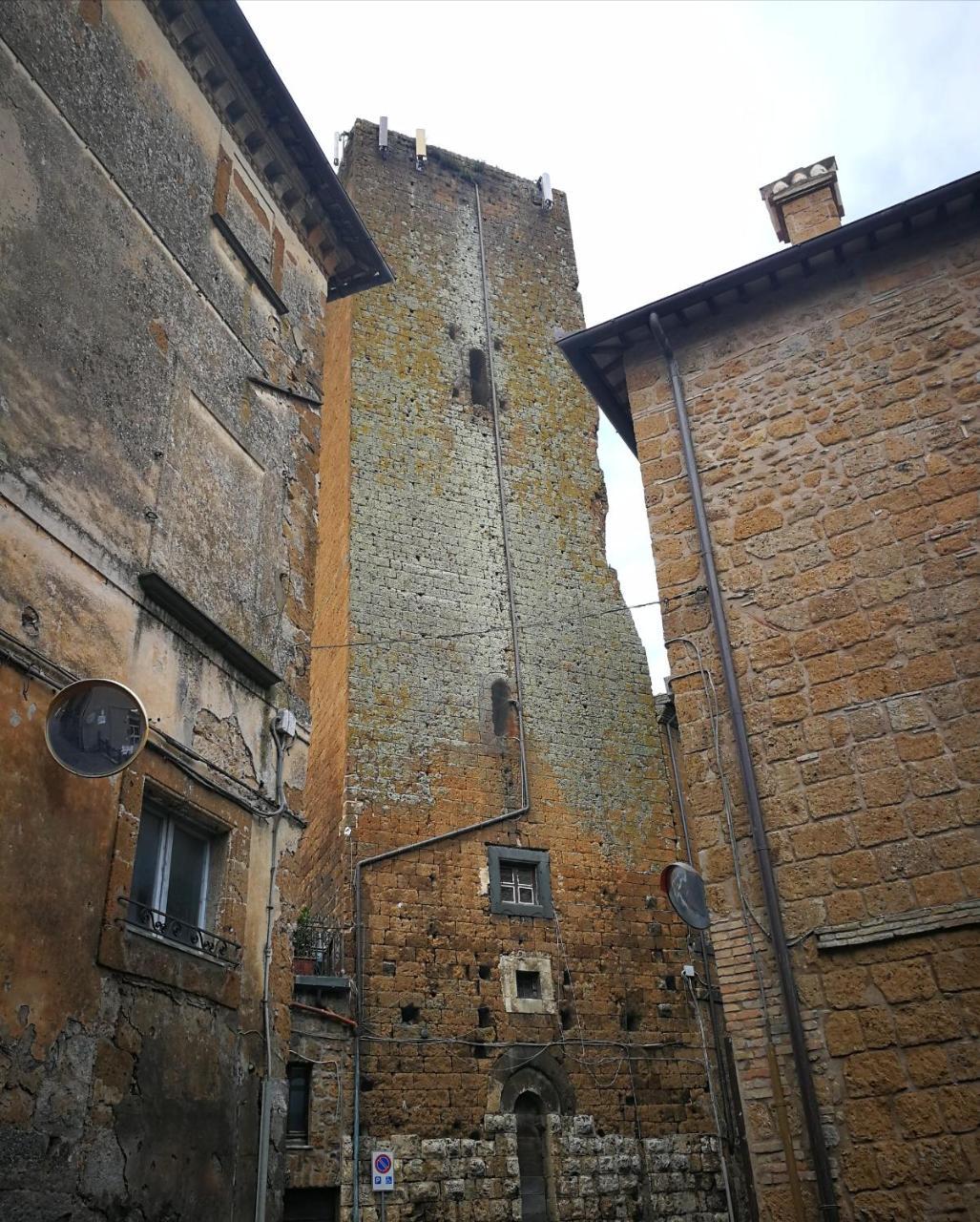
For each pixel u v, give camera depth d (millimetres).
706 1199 17141
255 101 11875
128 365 8977
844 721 8977
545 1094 16812
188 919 8469
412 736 19094
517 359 25172
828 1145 7738
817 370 10539
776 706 9328
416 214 26234
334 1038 15406
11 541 7168
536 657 21188
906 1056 7734
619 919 19078
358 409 22234
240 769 9281
